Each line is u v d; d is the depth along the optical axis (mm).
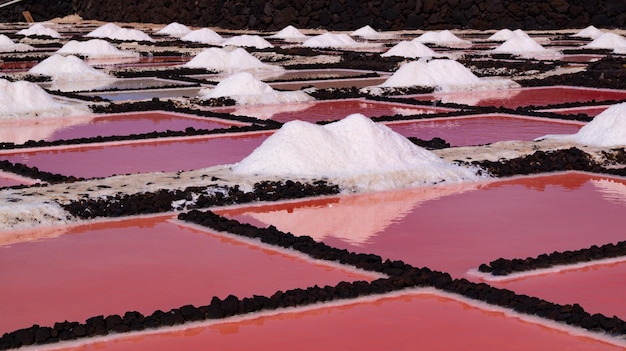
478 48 29312
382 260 7023
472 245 7410
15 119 14477
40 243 7492
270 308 6004
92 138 12289
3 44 30031
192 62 22812
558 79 19719
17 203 8250
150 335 5594
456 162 10070
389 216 8305
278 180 9164
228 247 7363
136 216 8297
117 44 31391
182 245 7418
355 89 17484
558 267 6820
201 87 19156
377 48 29719
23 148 11781
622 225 8016
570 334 5586
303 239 7410
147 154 11328
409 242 7500
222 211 8477
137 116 14922
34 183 9672
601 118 11469
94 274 6707
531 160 10414
